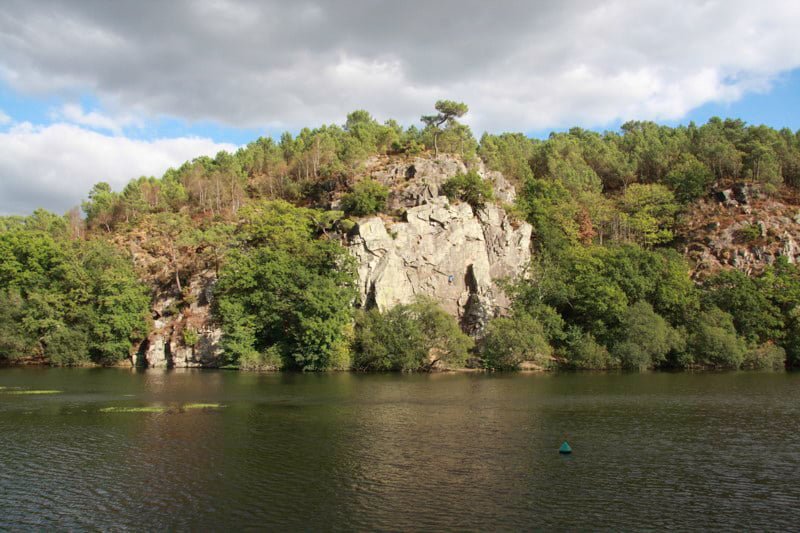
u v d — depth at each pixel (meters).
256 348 105.62
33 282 115.12
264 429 47.50
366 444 42.38
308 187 147.00
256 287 106.94
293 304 102.31
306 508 29.03
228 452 39.84
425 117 158.00
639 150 190.00
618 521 27.59
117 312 108.19
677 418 53.44
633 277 115.75
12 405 59.72
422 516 28.02
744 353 108.88
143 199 152.88
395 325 101.88
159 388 74.31
